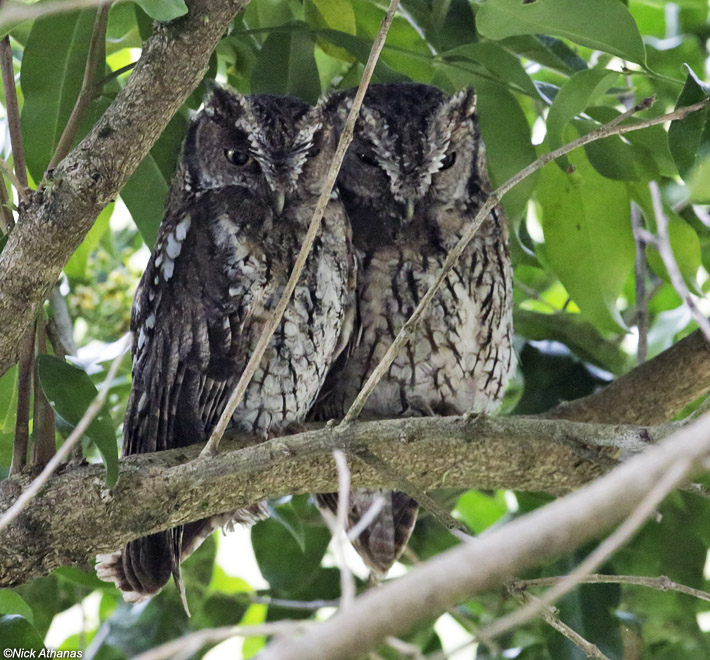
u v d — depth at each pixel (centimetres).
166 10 576
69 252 618
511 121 871
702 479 901
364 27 902
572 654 846
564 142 854
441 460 760
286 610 991
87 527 646
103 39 708
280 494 722
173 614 962
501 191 610
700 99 706
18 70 930
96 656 936
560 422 648
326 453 657
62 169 602
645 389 880
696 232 950
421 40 911
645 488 268
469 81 891
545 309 1227
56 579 953
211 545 991
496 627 363
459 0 826
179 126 872
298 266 601
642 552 941
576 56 850
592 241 922
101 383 946
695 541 933
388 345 913
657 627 938
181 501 666
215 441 659
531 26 714
